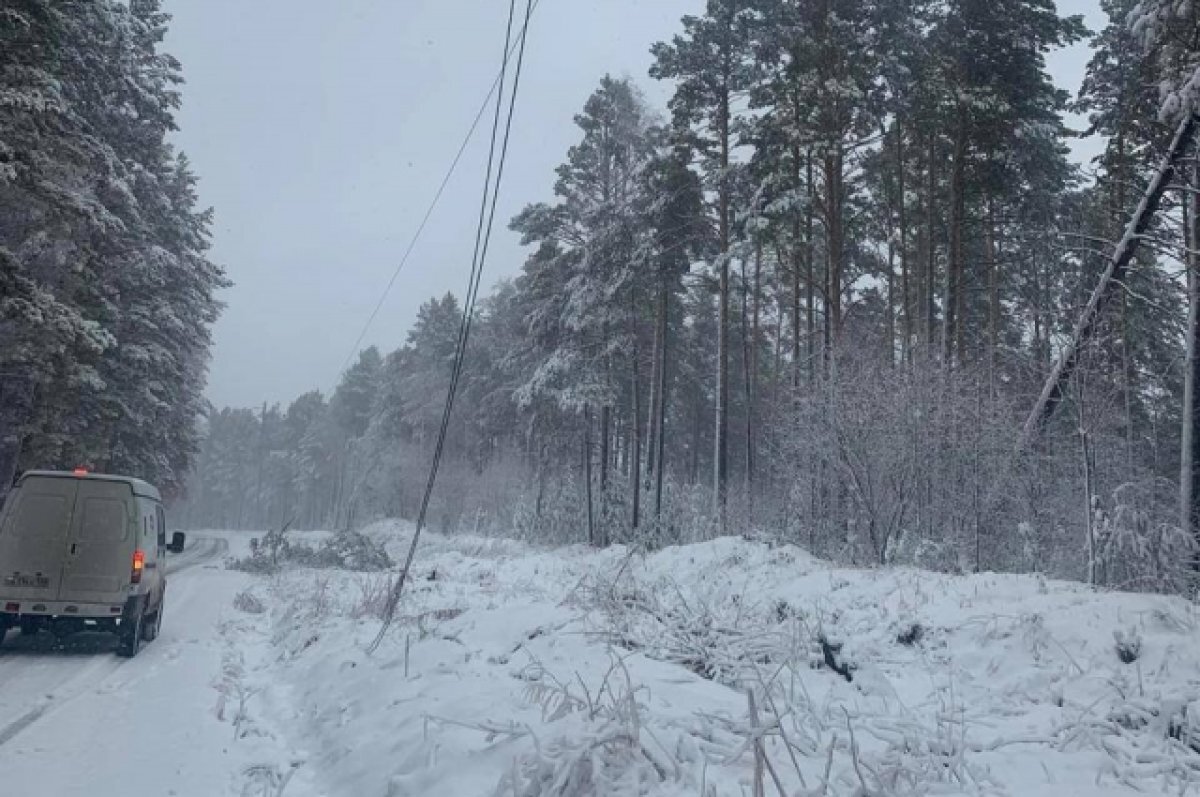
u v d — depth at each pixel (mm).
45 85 17281
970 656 8758
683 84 27891
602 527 31281
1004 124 24297
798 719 6547
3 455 25844
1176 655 7578
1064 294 24516
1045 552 15594
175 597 18766
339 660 9570
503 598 15031
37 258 21438
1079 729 6508
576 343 34469
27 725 7406
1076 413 15336
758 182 26625
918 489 16953
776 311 41031
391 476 70062
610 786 4520
